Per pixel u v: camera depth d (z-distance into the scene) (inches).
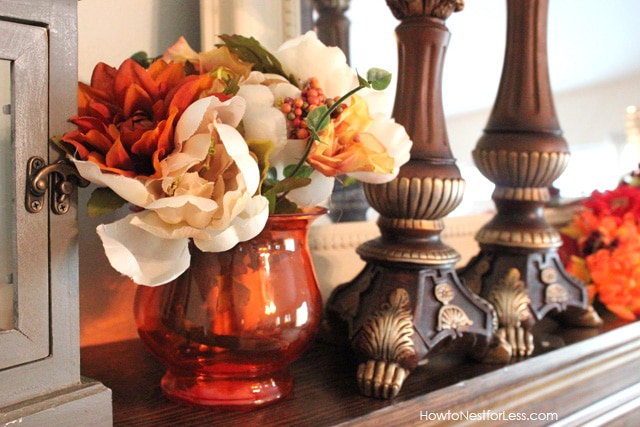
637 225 38.9
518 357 27.3
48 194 15.9
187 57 21.4
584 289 32.6
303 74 20.3
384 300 24.3
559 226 47.3
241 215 16.7
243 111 17.0
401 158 21.4
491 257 31.3
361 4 35.3
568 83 51.9
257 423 19.5
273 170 20.9
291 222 20.3
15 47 15.0
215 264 19.5
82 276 25.6
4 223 15.5
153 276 16.2
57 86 15.9
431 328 24.3
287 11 31.1
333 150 19.8
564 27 50.4
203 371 20.2
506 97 30.4
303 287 20.9
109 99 18.1
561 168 30.2
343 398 22.0
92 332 26.5
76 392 16.4
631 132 57.4
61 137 15.8
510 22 30.5
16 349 15.4
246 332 19.5
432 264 24.5
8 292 15.6
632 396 32.5
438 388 23.0
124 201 17.4
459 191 25.0
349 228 33.6
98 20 25.9
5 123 15.3
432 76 25.1
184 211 16.0
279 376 22.0
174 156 15.8
